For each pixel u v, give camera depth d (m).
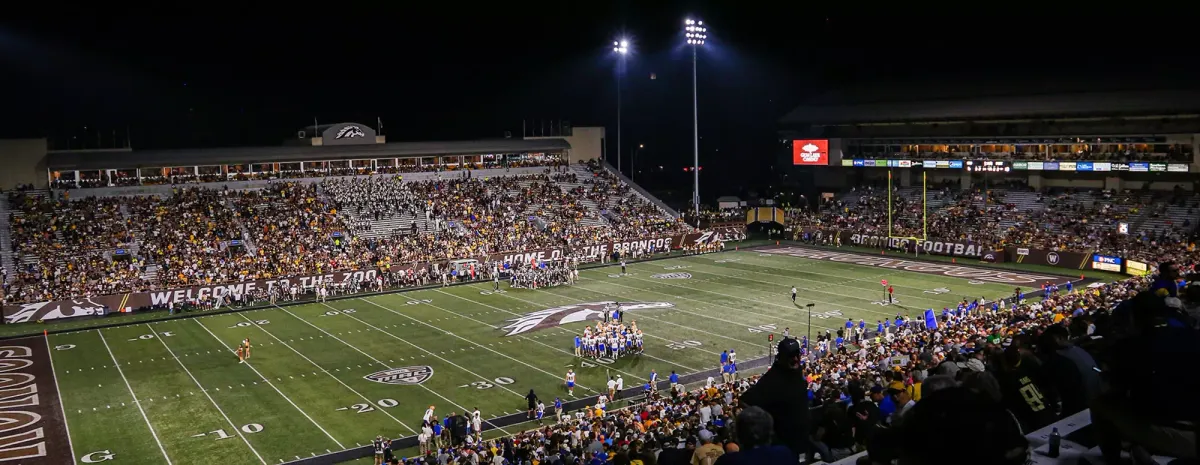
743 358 47.31
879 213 94.25
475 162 100.88
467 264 75.12
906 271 74.06
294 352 50.66
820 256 83.94
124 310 62.75
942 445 3.71
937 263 78.31
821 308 59.34
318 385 43.72
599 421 31.86
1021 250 76.75
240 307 64.75
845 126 105.62
